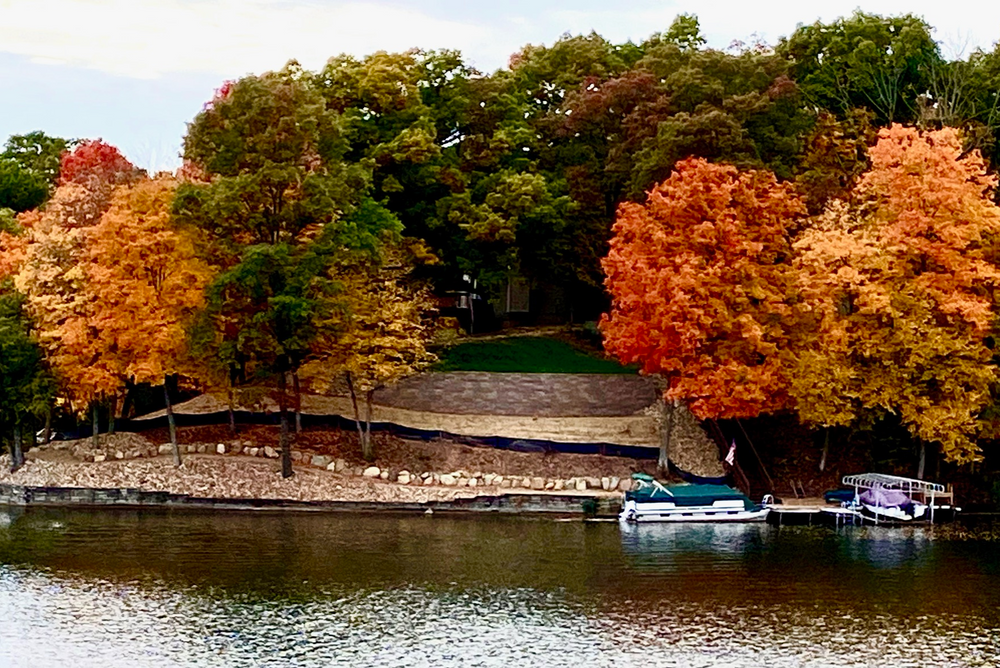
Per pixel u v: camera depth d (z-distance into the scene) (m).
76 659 43.66
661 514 69.94
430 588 53.28
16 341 75.62
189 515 70.44
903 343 71.69
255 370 76.94
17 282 78.00
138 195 74.62
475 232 85.06
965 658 44.47
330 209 72.81
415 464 77.75
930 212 73.12
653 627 47.88
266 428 81.25
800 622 48.62
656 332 72.12
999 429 74.25
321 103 74.69
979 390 72.31
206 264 75.31
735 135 81.12
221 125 73.88
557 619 48.84
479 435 80.25
